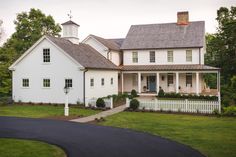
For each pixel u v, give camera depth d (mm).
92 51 37812
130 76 42219
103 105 27969
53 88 31469
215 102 24125
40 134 16250
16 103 32188
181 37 40531
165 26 43188
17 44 48688
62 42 32812
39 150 12727
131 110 26328
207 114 24062
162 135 16000
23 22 49844
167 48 39906
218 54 47812
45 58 31812
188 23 42219
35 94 32281
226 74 45625
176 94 36250
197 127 18375
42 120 21422
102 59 37188
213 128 17984
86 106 29047
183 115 23906
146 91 41375
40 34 50812
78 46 35562
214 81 55250
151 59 41062
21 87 32875
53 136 15711
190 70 36594
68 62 30672
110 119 21734
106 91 35406
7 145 13547
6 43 47594
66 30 35531
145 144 13844
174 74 40094
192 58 39125
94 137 15461
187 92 39500
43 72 31891
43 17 51875
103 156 11828
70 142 14289
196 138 15148
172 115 23906
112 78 37344
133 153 12234
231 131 17000
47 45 31578
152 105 26438
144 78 41719
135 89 42062
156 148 13070
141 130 17500
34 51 32188
